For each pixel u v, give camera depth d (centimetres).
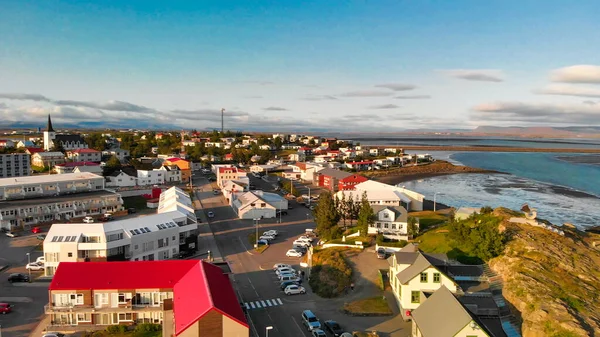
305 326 4803
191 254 7556
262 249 7881
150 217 7362
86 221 9788
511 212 8012
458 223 6738
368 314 5075
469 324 3647
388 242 7575
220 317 3816
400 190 12188
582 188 16650
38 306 5300
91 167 15475
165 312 4356
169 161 17588
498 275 5594
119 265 5050
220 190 14688
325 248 7625
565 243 6475
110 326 4644
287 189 14825
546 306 4569
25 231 8938
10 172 14988
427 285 5034
